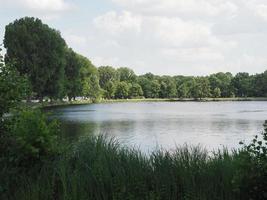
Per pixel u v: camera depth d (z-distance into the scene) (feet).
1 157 31.48
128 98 608.60
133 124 148.46
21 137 30.63
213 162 31.50
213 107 336.29
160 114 224.53
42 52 257.55
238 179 25.77
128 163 31.12
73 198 27.68
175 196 27.89
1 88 33.06
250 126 139.74
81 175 29.94
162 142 92.48
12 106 33.42
